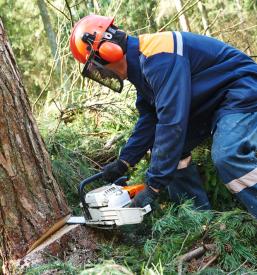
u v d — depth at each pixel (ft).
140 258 7.39
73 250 7.36
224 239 7.23
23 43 36.42
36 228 7.25
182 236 7.51
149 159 9.68
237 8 33.01
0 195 7.01
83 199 7.57
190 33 7.52
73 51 7.45
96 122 11.73
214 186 9.16
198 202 8.57
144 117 8.21
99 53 7.12
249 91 7.14
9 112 7.00
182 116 6.73
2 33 7.25
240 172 6.79
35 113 14.02
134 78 7.38
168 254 7.06
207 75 7.32
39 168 7.36
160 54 6.88
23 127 7.20
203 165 9.37
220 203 9.20
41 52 36.68
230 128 6.98
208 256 7.15
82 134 11.14
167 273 6.58
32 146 7.30
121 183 8.03
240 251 7.14
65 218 7.70
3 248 7.25
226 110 7.20
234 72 7.36
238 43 28.73
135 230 8.04
